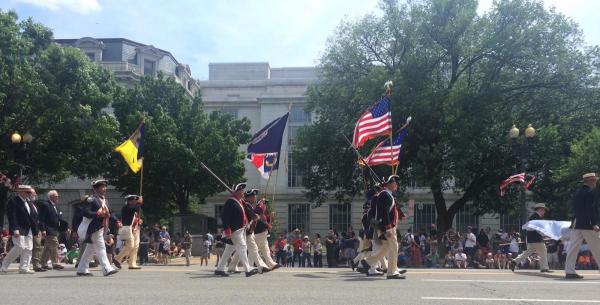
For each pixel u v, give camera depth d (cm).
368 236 1119
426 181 2822
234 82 5581
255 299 762
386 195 1077
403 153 2998
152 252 2838
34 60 2991
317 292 834
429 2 3098
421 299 770
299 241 2759
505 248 2522
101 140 3156
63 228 1903
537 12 2998
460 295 811
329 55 3297
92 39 4850
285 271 1248
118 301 739
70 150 3139
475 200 3328
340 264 2620
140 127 1448
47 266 1398
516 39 2922
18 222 1200
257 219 1184
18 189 1228
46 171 3178
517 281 1006
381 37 3156
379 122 1495
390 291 848
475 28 2958
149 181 3825
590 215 1084
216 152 3916
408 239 2495
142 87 3956
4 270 1200
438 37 3009
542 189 3139
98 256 1102
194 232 3347
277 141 1497
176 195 4022
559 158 2959
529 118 3020
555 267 2025
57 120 2989
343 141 3156
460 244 2511
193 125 3962
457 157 2755
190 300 750
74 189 4750
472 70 3186
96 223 1104
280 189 5228
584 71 2975
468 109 2811
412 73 2917
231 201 1118
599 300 771
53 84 2922
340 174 3291
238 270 1227
